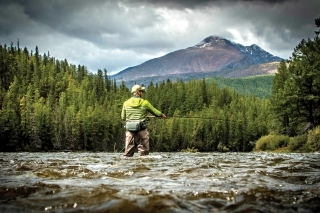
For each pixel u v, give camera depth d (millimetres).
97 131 98500
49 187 3619
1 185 3709
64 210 2631
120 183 4020
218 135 108438
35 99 131500
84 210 2623
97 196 3117
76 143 93312
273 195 3309
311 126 35219
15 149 80188
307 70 34219
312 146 27594
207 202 2953
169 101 160250
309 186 3900
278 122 43188
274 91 46281
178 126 108250
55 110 104188
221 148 105125
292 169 5906
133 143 10531
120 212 2574
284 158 10438
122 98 147750
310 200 3105
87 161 8039
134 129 10227
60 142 88438
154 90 169750
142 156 10461
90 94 148250
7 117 80125
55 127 88250
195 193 3324
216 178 4551
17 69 166875
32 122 84000
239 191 3463
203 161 8180
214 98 160375
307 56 36062
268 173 5176
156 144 104375
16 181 4086
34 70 163750
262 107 139000
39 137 84625
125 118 10641
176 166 6320
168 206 2758
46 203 2852
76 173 4945
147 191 3387
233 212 2648
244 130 106812
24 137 82312
